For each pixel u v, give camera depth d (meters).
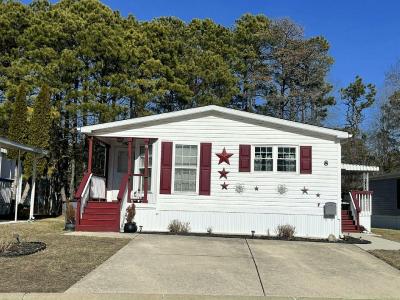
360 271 10.25
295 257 11.66
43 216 23.38
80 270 9.34
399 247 14.35
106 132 17.73
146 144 17.69
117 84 28.25
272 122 17.41
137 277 8.96
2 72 27.52
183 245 12.91
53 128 27.77
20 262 9.87
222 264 10.43
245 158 17.44
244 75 37.34
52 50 27.88
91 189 17.80
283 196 17.27
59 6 33.06
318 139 17.38
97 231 16.22
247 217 17.27
